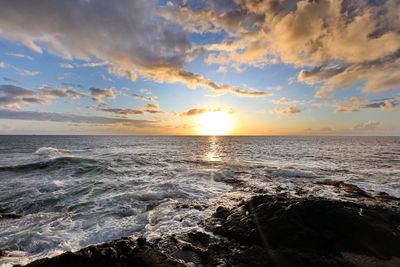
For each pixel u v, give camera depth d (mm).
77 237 6383
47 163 19484
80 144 54219
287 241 5141
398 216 6109
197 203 9234
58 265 3561
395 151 38031
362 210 6211
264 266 4203
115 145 52375
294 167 20141
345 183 12945
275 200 7156
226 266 4305
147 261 3998
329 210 5961
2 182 13289
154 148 44344
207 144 62812
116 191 11547
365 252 4781
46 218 7918
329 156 29891
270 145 57750
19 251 5672
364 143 69062
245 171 17641
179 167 19531
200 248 5133
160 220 7426
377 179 15141
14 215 8156
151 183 13242
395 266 4324
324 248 4910
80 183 13125
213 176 15320
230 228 6047
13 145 47594
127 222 7398
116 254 4074
